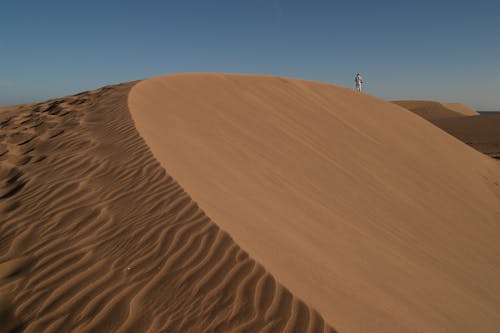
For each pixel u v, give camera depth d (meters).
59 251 3.66
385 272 4.85
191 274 3.17
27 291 3.16
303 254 4.04
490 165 17.95
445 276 5.92
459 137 36.38
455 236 8.54
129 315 2.84
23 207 4.57
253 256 3.35
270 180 6.94
